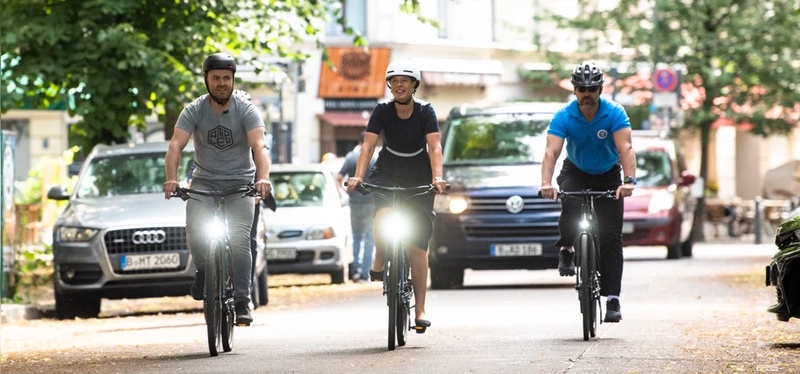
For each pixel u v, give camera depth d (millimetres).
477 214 33156
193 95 35656
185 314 30078
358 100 72000
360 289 36438
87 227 28938
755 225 66500
